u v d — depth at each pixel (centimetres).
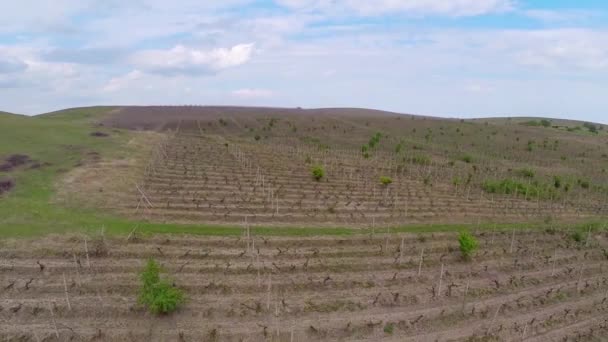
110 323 1694
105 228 2422
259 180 3778
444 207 3584
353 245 2616
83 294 1853
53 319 1675
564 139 10250
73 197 2816
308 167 4600
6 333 1590
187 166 4056
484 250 2764
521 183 4809
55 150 3853
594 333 1955
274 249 2428
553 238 3152
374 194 3725
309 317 1845
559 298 2258
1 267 1972
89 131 5066
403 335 1800
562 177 6234
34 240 2216
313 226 2842
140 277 1998
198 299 1889
